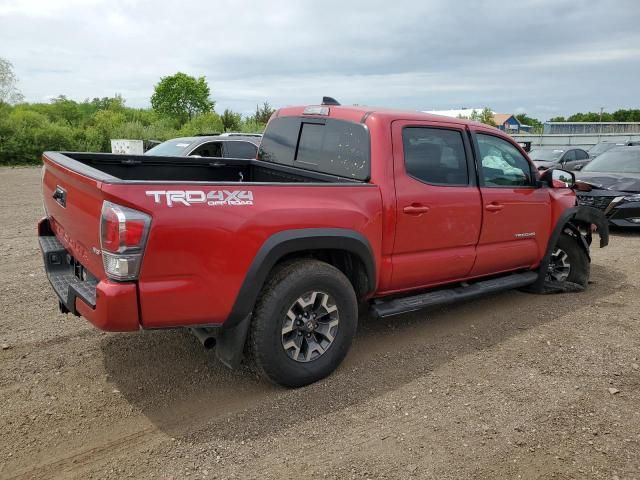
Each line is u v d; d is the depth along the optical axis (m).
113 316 2.97
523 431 3.29
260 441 3.14
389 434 3.23
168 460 2.95
